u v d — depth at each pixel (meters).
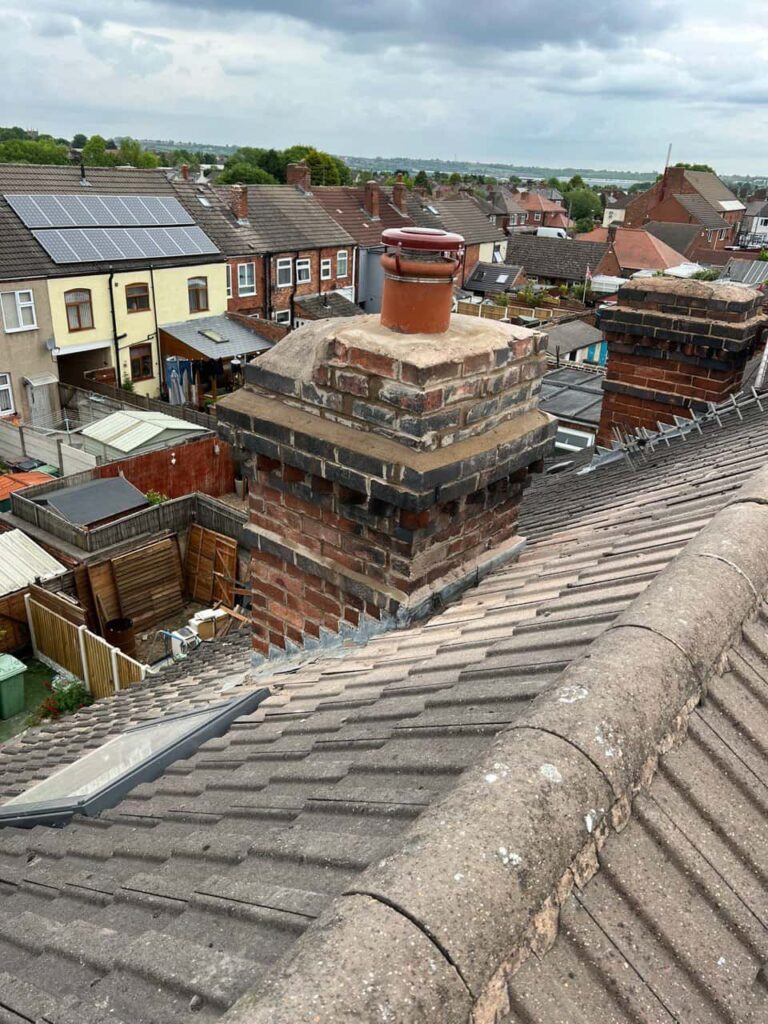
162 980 2.02
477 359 3.48
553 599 3.48
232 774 3.35
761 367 7.40
